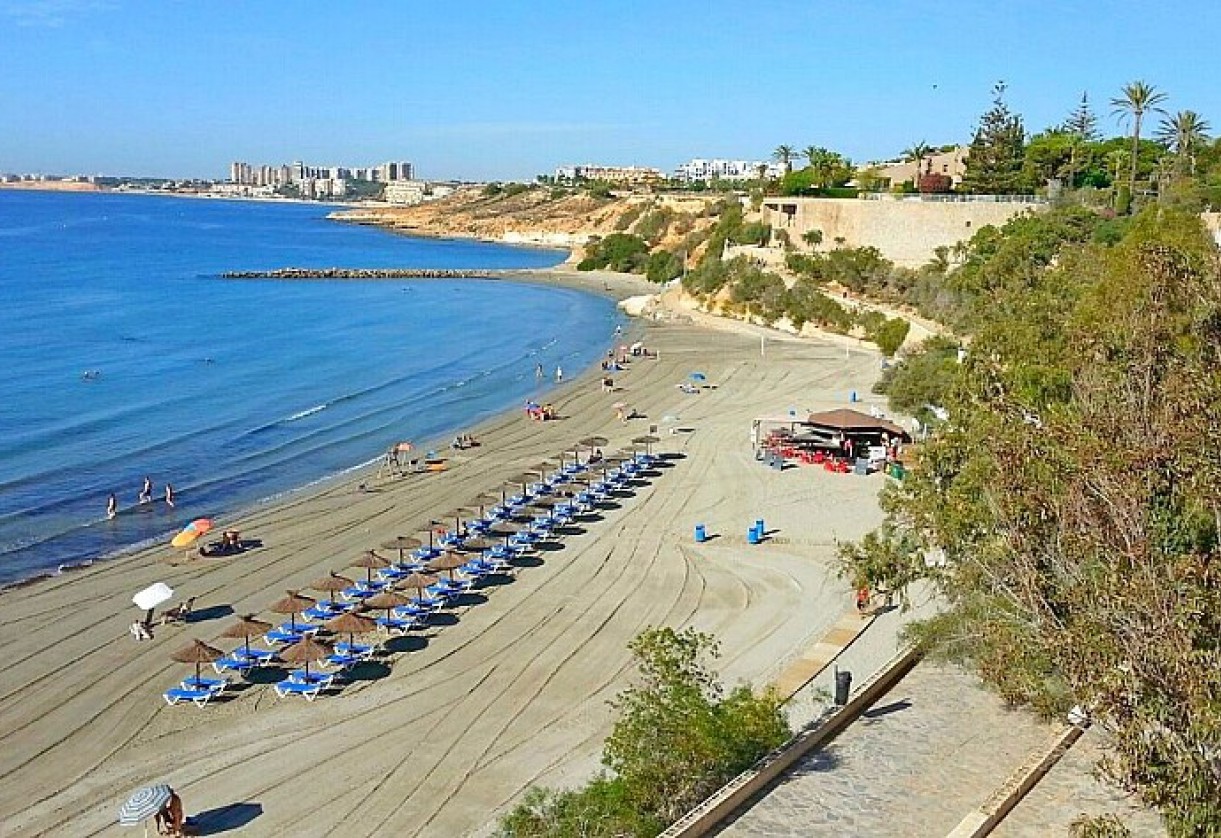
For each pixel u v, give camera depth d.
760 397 76.56
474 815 25.58
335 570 42.72
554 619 37.06
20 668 33.66
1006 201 103.06
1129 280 27.42
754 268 120.50
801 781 20.47
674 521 47.72
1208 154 95.94
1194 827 13.52
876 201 109.38
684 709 22.17
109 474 58.00
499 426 69.06
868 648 32.97
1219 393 17.61
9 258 196.00
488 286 171.12
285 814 25.77
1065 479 17.41
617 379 85.38
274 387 84.06
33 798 26.44
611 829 20.16
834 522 47.16
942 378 61.16
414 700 31.39
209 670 33.53
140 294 147.25
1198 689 13.21
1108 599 14.89
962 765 20.95
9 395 78.00
